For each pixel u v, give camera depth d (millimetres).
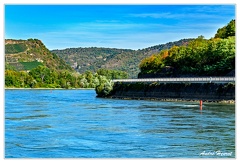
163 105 90312
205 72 136375
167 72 160875
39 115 70188
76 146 42062
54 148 41375
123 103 100562
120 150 40062
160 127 53562
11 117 67312
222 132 49031
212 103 94062
